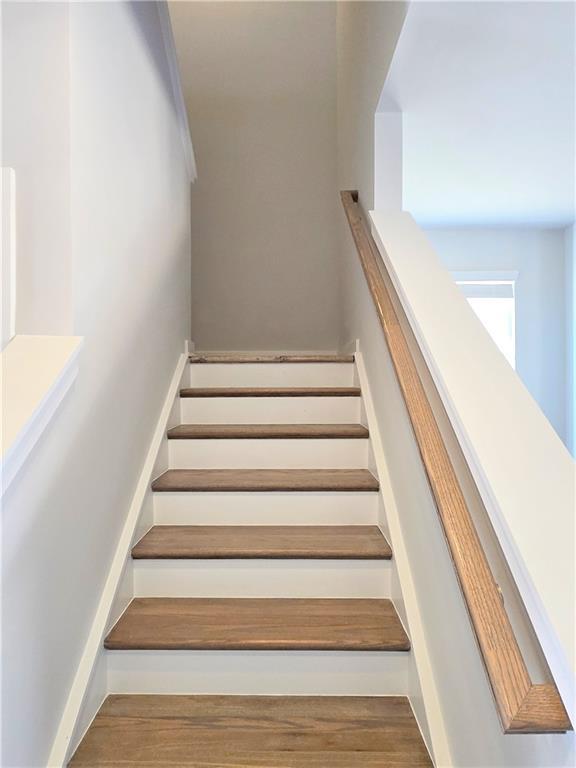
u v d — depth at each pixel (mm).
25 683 1177
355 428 2477
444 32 1743
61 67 1370
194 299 4086
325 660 1594
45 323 1372
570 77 1996
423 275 1732
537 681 857
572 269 4145
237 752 1353
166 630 1632
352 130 3146
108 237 1667
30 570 1200
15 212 1354
